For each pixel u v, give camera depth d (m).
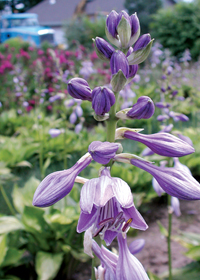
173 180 1.06
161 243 3.75
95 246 1.12
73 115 3.90
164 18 16.38
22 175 5.15
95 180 1.01
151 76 10.65
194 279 2.68
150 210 4.52
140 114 1.13
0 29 25.62
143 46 1.16
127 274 1.05
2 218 3.01
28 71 9.40
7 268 2.91
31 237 3.05
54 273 2.68
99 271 1.18
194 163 5.05
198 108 8.49
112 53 1.18
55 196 1.01
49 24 39.44
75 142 6.01
